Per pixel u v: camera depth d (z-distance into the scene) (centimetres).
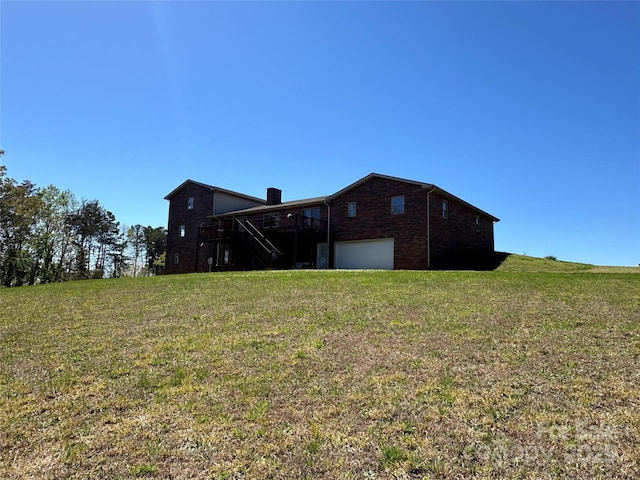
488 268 2178
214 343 632
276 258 2292
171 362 554
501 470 293
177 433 363
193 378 492
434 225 2053
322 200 2356
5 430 374
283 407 408
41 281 3781
